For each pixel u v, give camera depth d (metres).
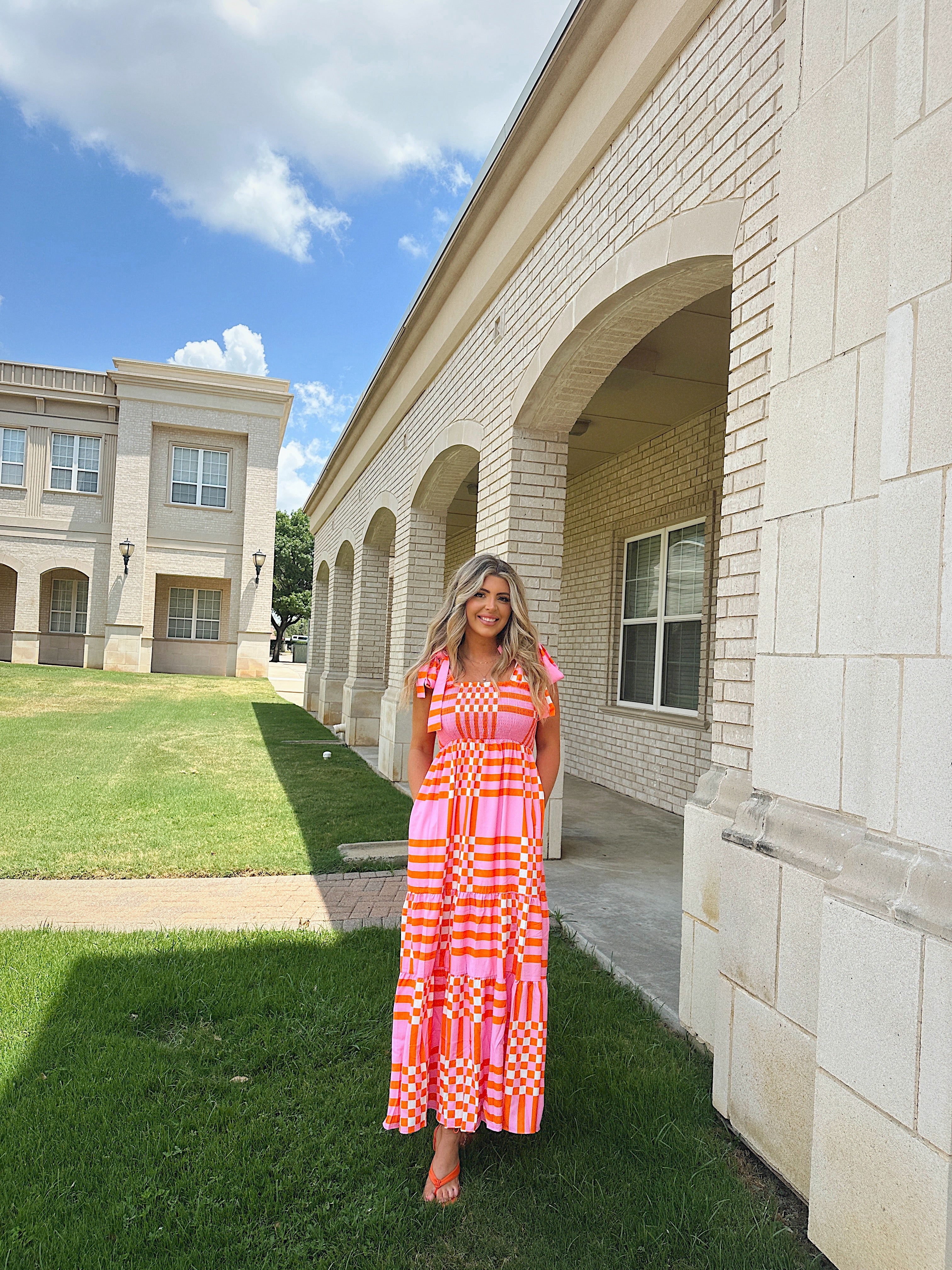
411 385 8.80
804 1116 2.00
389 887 4.80
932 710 1.56
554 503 5.66
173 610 24.50
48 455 22.92
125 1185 2.02
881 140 1.92
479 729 2.17
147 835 5.93
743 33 2.97
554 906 4.54
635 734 8.42
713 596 6.99
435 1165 2.06
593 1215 1.95
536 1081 2.08
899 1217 1.54
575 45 4.22
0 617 24.36
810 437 2.16
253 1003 3.05
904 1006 1.55
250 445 23.88
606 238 4.21
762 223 2.75
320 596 18.34
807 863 2.01
